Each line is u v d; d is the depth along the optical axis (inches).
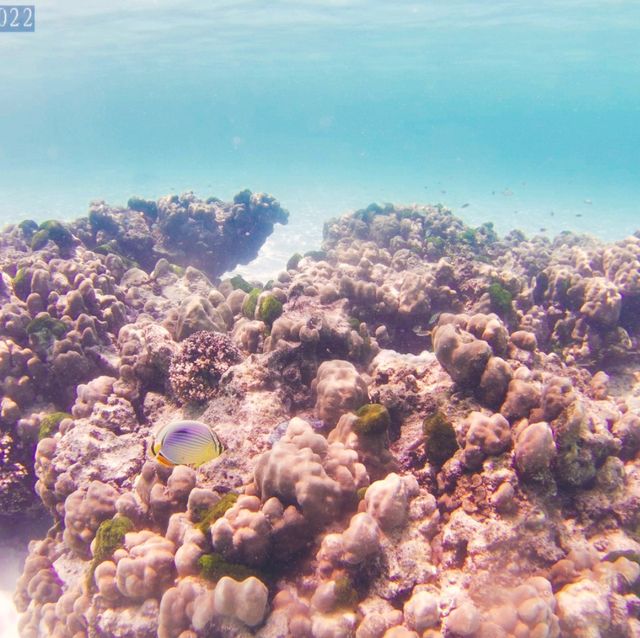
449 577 37.8
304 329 57.6
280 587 38.3
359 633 34.8
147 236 153.2
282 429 48.1
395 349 88.6
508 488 39.9
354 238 175.6
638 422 50.5
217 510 40.2
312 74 852.6
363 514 37.4
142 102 1626.5
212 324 69.0
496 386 47.3
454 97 1583.4
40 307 80.7
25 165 850.1
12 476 65.3
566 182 759.1
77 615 43.6
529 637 33.4
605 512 42.5
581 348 94.1
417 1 323.9
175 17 346.3
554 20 385.4
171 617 36.4
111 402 59.0
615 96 1435.8
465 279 95.5
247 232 172.9
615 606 36.3
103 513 47.1
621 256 109.2
